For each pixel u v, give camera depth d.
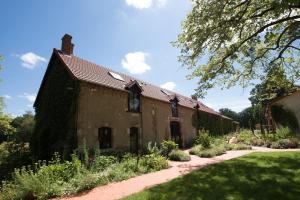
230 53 10.66
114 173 9.75
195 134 27.34
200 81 12.04
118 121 15.77
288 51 11.89
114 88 15.57
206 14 9.66
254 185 7.02
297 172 8.12
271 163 10.05
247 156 12.75
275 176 7.84
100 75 16.59
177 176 9.41
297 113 16.66
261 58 12.34
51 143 14.28
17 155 16.44
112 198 6.94
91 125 13.68
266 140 19.92
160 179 9.11
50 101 15.28
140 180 9.16
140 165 11.44
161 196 6.59
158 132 20.22
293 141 16.38
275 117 18.33
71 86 14.03
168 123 22.16
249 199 5.91
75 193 7.86
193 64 12.16
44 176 8.25
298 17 8.84
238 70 13.06
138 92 18.25
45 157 14.49
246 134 27.00
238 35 10.89
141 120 18.17
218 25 9.77
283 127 17.77
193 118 27.73
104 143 14.59
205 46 10.77
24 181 7.76
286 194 6.08
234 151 17.33
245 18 9.73
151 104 19.92
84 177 8.70
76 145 12.57
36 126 15.92
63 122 13.83
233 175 8.47
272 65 12.03
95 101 14.31
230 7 9.60
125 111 16.64
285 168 8.88
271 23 9.41
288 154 12.02
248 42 10.92
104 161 11.16
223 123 38.25
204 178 8.37
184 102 27.84
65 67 14.35
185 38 10.95
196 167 11.20
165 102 22.03
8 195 7.51
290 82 13.23
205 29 10.06
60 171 9.10
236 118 66.94
